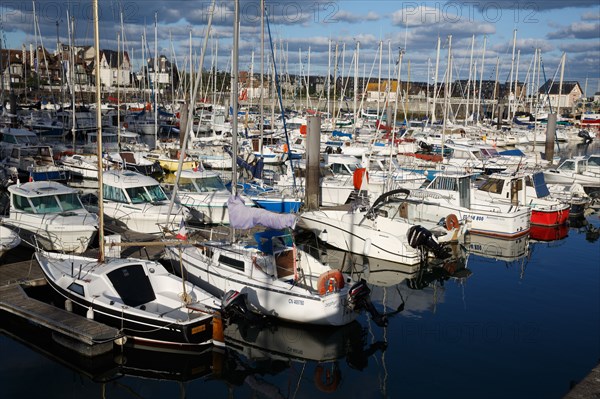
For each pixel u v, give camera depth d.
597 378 8.82
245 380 10.76
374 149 35.19
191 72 41.94
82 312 11.95
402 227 18.31
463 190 21.78
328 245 19.36
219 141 39.81
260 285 12.88
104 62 83.50
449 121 54.00
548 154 39.31
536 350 11.83
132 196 19.12
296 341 12.43
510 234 21.03
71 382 10.28
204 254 14.38
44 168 27.81
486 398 9.84
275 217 12.83
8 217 17.11
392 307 14.45
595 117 81.38
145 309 11.91
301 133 40.97
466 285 16.28
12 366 10.74
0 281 13.07
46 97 66.75
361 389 10.30
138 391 10.16
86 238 16.02
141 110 59.09
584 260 19.03
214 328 11.42
